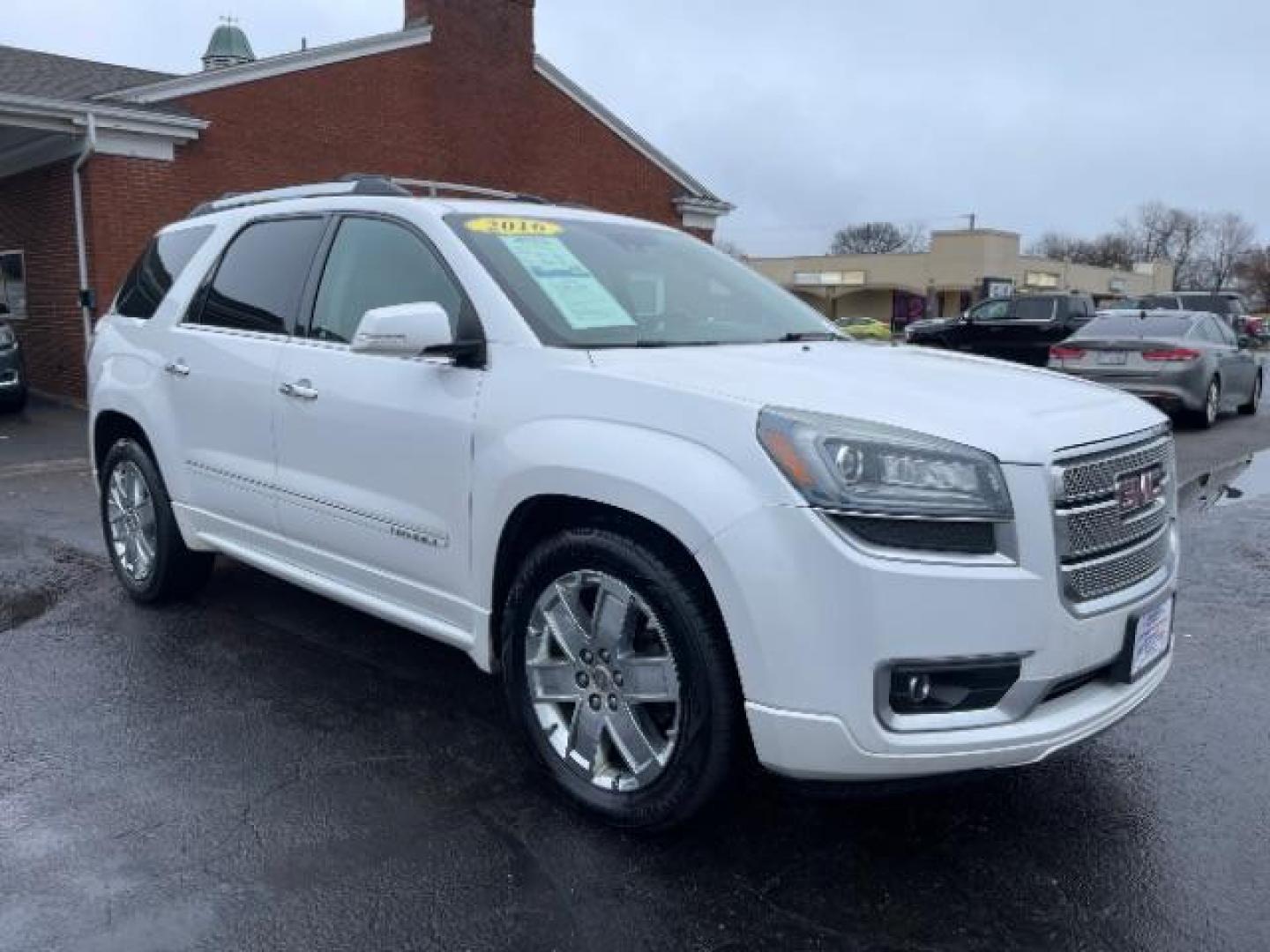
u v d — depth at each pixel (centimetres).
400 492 350
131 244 1366
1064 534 264
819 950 254
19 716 381
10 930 256
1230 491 865
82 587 544
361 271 383
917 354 370
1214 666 448
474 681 418
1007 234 6356
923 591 249
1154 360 1234
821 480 251
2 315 1313
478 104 1767
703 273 414
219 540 452
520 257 353
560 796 324
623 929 261
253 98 1471
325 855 292
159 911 266
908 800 326
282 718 381
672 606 277
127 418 496
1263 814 320
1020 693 262
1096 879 285
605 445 285
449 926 261
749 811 318
